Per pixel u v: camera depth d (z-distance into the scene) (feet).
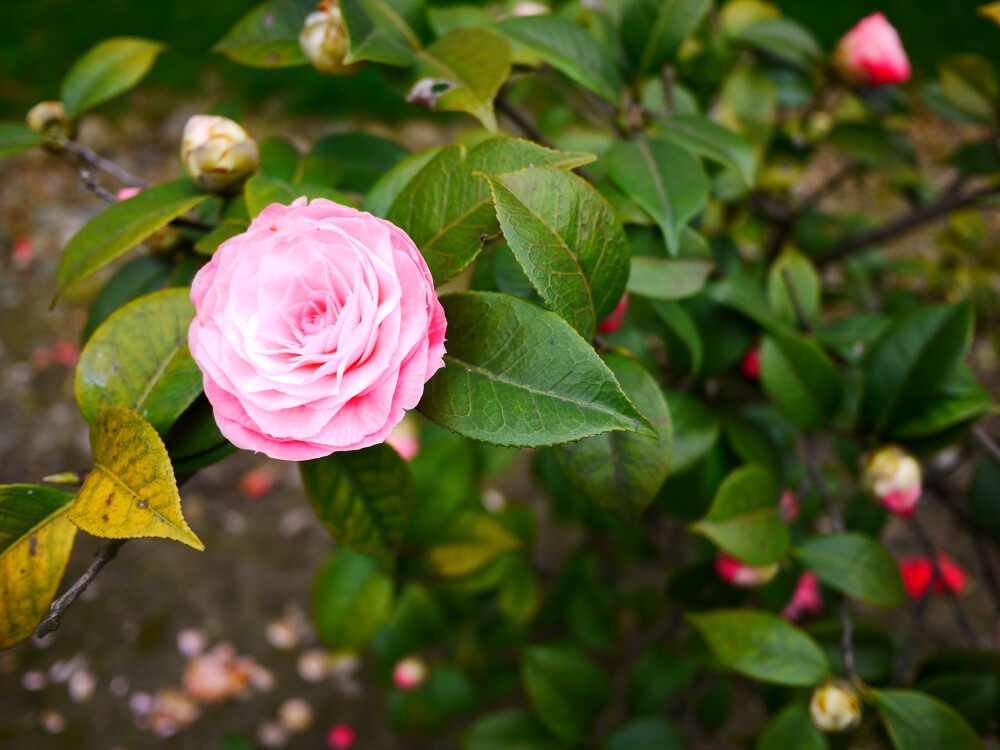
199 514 3.29
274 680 2.83
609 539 2.72
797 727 1.45
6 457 3.36
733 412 1.75
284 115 5.13
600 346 1.18
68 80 1.47
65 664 2.81
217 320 1.00
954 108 1.93
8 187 4.71
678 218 1.28
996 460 1.63
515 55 1.44
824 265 2.23
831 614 2.02
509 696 2.84
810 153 2.12
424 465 1.86
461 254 1.05
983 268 2.45
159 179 4.76
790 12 5.24
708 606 1.91
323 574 1.92
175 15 5.55
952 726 1.34
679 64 1.88
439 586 2.27
